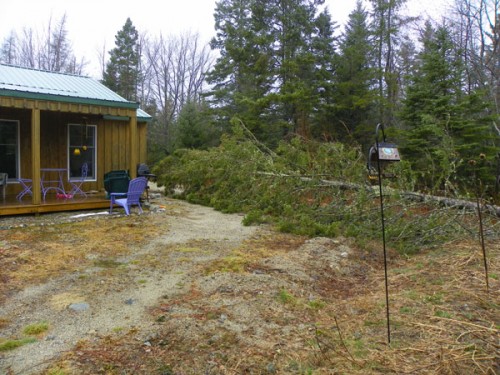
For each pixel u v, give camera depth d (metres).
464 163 8.96
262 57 15.15
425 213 5.91
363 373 2.22
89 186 9.27
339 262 4.66
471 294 3.46
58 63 31.80
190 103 17.89
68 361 2.32
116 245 5.25
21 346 2.52
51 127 8.64
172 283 3.80
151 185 14.09
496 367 2.26
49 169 8.20
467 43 13.70
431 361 2.34
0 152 7.98
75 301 3.29
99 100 7.42
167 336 2.66
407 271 4.34
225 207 8.51
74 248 5.02
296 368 2.29
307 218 6.36
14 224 6.32
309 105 14.49
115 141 9.73
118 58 28.27
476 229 5.64
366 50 16.67
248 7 17.00
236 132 8.45
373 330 2.81
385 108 15.81
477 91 9.92
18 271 4.07
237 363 2.34
